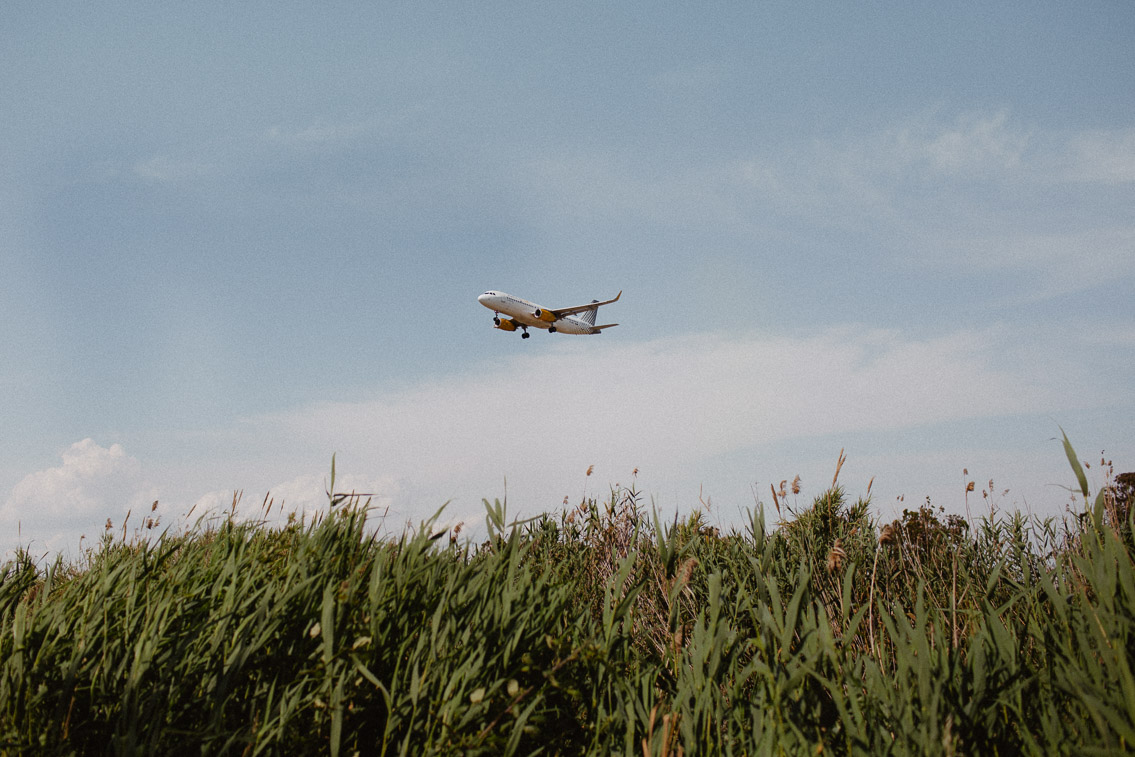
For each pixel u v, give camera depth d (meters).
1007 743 2.30
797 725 2.43
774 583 3.04
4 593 3.42
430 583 3.11
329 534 3.28
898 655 2.51
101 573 3.31
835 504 5.75
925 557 5.37
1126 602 2.43
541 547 5.85
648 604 4.57
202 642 2.70
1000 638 2.62
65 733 2.37
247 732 2.41
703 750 2.56
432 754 2.25
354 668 2.48
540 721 2.63
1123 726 1.81
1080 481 2.59
